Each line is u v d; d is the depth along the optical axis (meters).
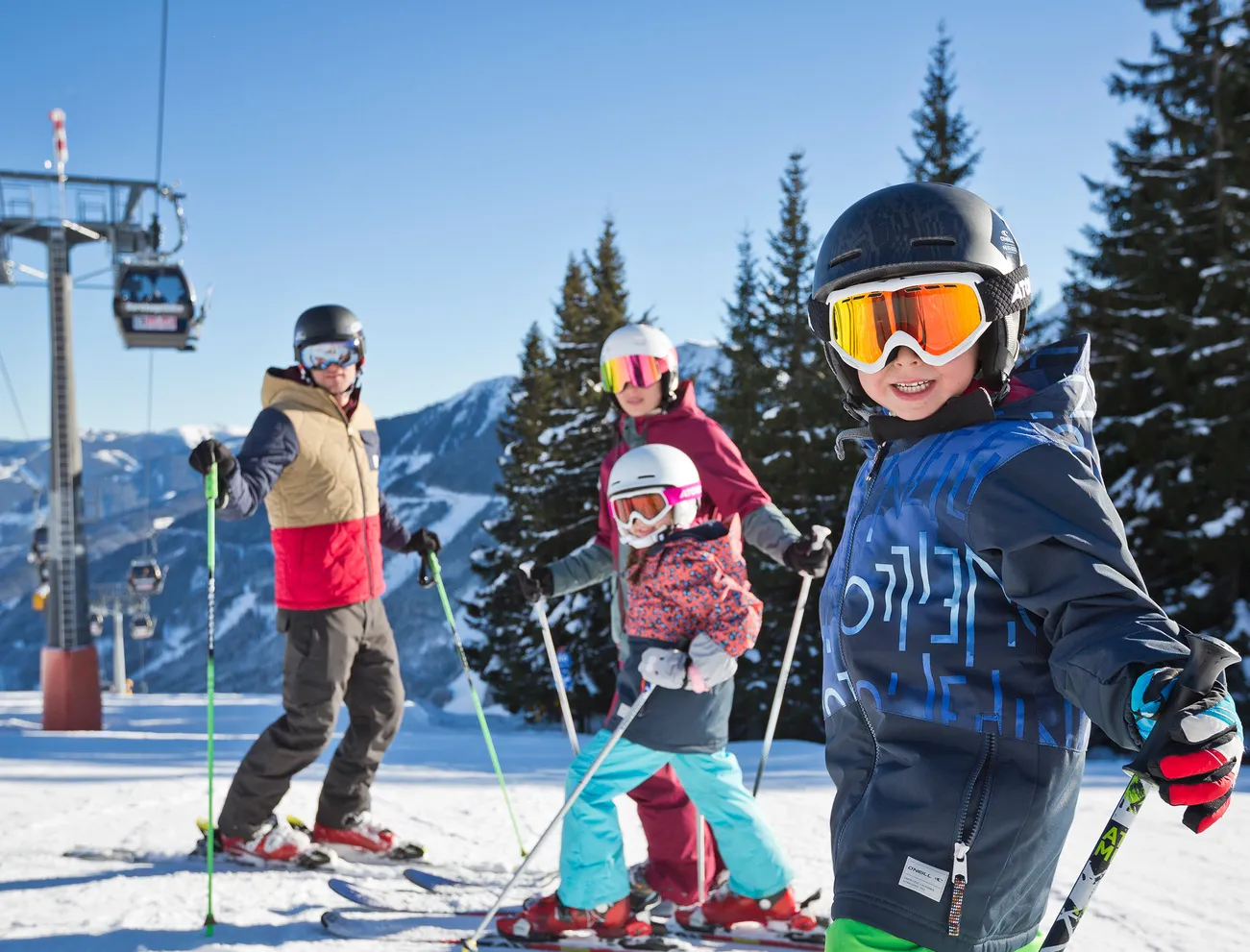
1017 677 1.33
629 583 2.86
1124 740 1.09
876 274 1.46
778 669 17.28
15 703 21.20
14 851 3.59
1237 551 13.61
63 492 16.03
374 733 3.66
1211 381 14.12
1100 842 1.18
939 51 23.50
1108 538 1.21
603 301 25.20
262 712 15.27
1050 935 1.18
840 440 1.67
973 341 1.42
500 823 4.25
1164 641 1.09
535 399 27.17
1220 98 15.80
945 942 1.29
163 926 2.73
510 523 24.14
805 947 2.65
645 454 2.85
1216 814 1.01
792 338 24.83
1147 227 15.62
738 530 2.95
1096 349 15.75
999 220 1.49
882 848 1.35
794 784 5.48
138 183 18.78
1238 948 2.48
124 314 18.81
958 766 1.33
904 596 1.41
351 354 3.62
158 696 23.59
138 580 27.38
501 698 21.16
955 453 1.38
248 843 3.47
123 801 4.56
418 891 3.18
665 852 3.09
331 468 3.56
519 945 2.65
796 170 27.17
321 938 2.64
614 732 2.60
